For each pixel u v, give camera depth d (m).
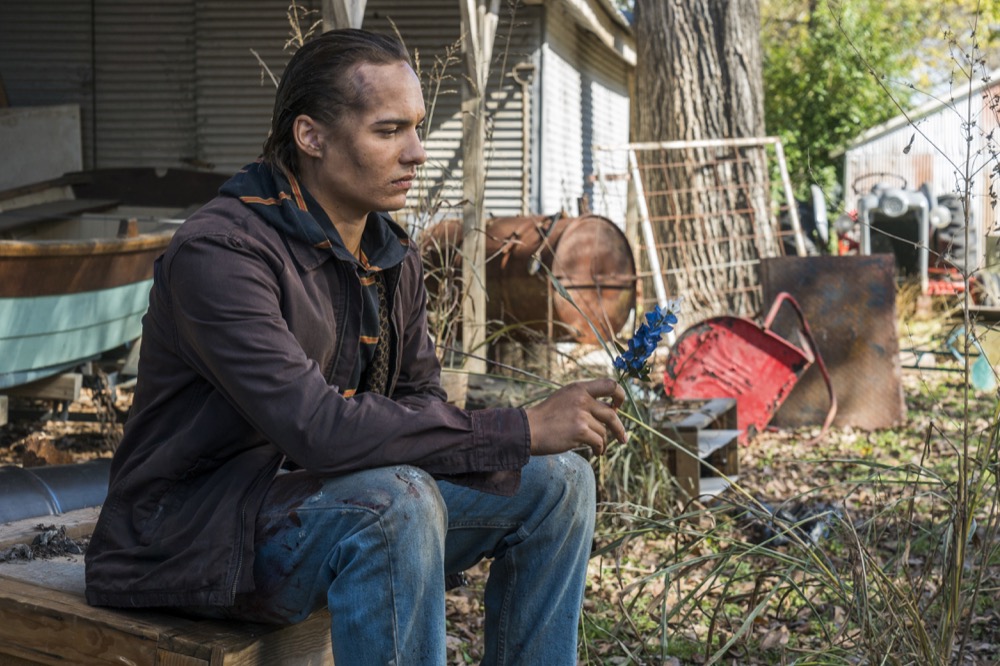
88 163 12.02
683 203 11.20
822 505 5.21
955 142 19.19
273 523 2.13
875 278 8.18
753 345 7.28
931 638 3.19
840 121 23.19
